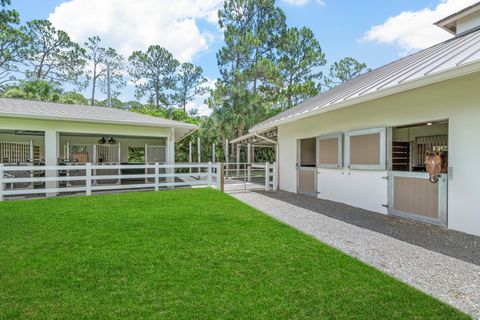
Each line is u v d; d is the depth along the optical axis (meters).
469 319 2.35
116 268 3.25
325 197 8.45
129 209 6.42
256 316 2.37
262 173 18.73
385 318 2.36
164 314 2.38
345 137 7.59
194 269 3.24
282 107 24.67
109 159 12.98
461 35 7.76
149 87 34.31
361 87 6.87
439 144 6.72
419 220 5.67
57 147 9.56
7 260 3.44
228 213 6.13
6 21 24.17
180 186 10.84
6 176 9.39
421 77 4.48
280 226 5.13
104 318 2.32
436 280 3.08
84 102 29.41
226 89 21.88
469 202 4.80
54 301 2.56
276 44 24.91
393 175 6.23
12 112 8.41
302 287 2.85
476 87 4.68
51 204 6.91
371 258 3.71
